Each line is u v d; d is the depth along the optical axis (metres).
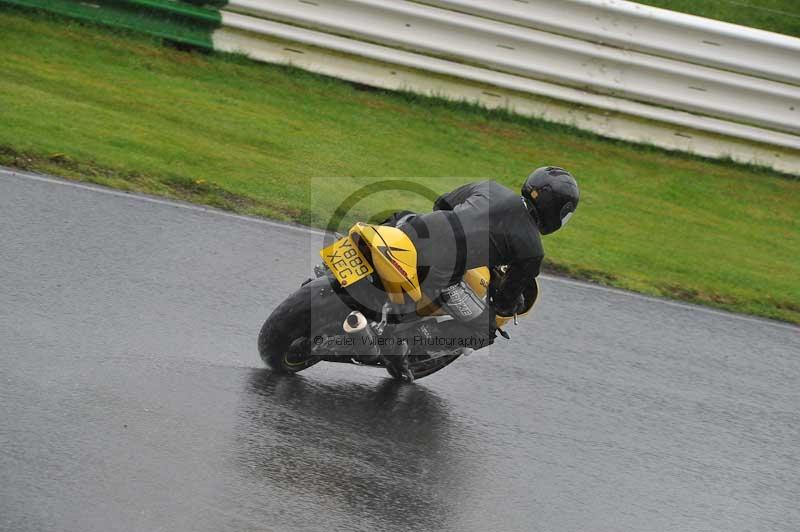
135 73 36.25
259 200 29.11
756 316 28.72
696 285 30.03
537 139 38.59
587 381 22.41
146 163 29.53
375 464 17.03
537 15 38.41
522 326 24.67
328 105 37.44
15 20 37.56
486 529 15.84
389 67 38.84
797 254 34.66
